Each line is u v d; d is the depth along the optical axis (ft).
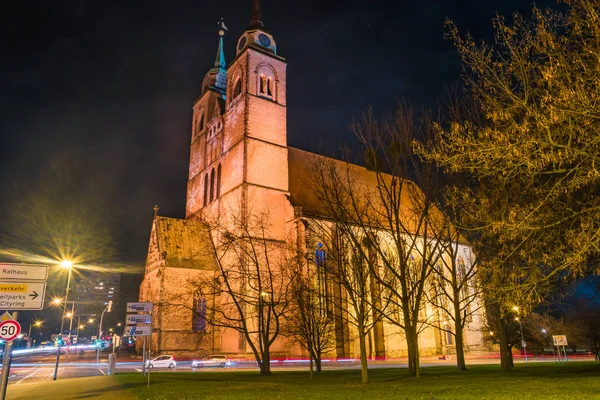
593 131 41.55
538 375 88.58
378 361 186.50
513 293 51.60
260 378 98.48
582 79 42.68
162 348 182.91
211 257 203.92
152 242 212.23
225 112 227.20
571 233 45.91
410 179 101.55
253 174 201.77
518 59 47.14
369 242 98.73
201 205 234.58
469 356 224.33
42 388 77.97
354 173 214.07
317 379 93.35
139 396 64.13
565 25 45.88
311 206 211.41
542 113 44.04
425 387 68.18
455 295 108.27
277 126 216.33
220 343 193.98
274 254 191.72
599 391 55.72
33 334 518.78
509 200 57.36
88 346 430.61
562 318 202.80
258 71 217.56
